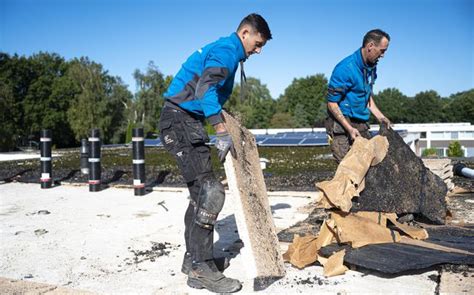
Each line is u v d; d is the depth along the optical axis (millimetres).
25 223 5840
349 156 4246
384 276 3465
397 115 80625
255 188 3535
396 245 3854
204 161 3436
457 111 77250
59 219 6074
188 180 3457
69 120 50688
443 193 4789
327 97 4941
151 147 23078
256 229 3297
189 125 3422
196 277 3365
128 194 8266
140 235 5094
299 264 3682
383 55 4695
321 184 4078
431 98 79375
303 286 3299
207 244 3377
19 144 49344
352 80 4734
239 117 3771
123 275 3727
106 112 51750
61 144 53469
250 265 3109
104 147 26438
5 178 10742
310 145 18531
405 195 4508
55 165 13898
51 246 4684
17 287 3434
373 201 4340
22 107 49125
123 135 53469
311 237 4027
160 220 5906
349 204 3926
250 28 3418
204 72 3266
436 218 4664
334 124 4938
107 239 4938
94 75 52125
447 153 21562
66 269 3918
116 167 12602
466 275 3311
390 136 4645
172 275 3701
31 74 51531
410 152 4684
